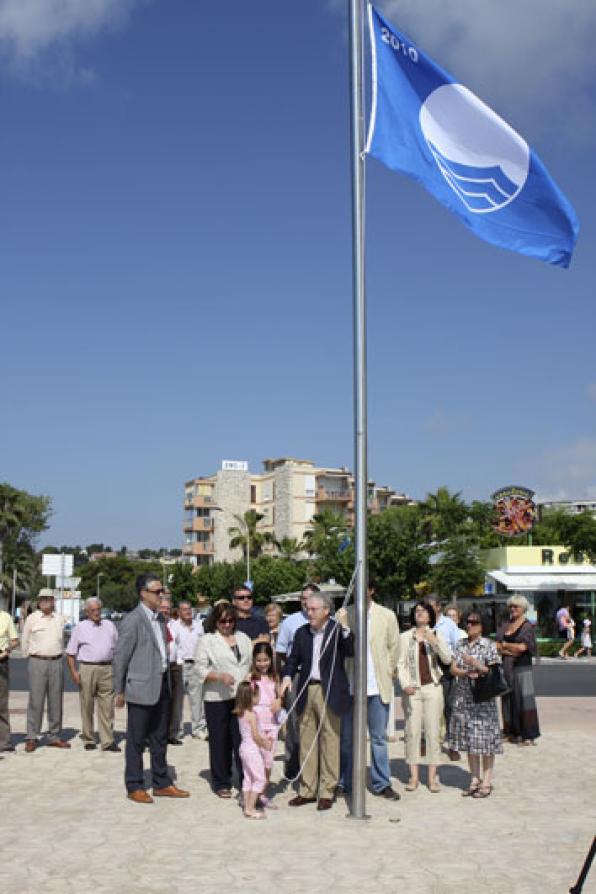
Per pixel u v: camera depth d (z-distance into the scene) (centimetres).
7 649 1222
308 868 677
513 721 1294
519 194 972
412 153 930
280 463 10825
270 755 876
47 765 1120
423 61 954
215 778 952
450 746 965
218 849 730
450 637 1253
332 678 894
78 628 1241
